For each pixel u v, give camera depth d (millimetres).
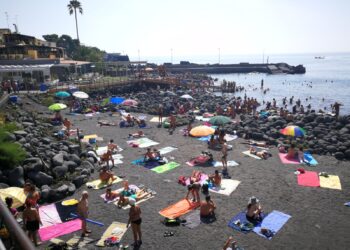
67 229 15164
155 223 15977
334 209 17203
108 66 79125
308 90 77562
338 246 14078
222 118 29859
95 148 27594
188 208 17312
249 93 73438
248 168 23344
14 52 61406
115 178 21391
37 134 27031
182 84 68562
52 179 19562
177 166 23922
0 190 14734
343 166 23562
